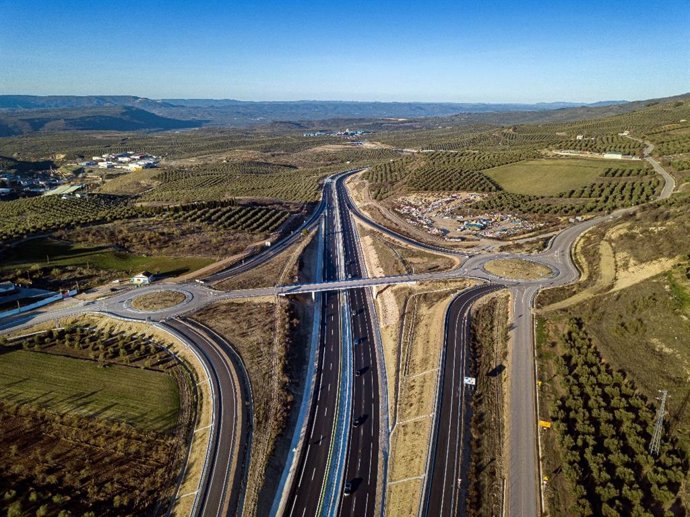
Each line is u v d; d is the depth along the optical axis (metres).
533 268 127.62
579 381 76.62
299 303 123.44
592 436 64.62
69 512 58.56
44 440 71.06
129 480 64.94
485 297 111.06
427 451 68.56
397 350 101.69
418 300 117.88
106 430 73.31
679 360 75.00
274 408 82.06
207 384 85.50
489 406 75.75
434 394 79.81
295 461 73.12
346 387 92.31
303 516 63.31
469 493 61.22
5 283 118.19
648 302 88.50
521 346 88.88
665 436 62.56
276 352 97.62
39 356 92.62
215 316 110.06
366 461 72.75
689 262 95.75
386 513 62.66
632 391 71.56
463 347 91.88
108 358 92.56
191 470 67.44
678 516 52.94
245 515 61.28
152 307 113.19
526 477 61.59
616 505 54.19
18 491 61.81
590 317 92.81
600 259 119.75
